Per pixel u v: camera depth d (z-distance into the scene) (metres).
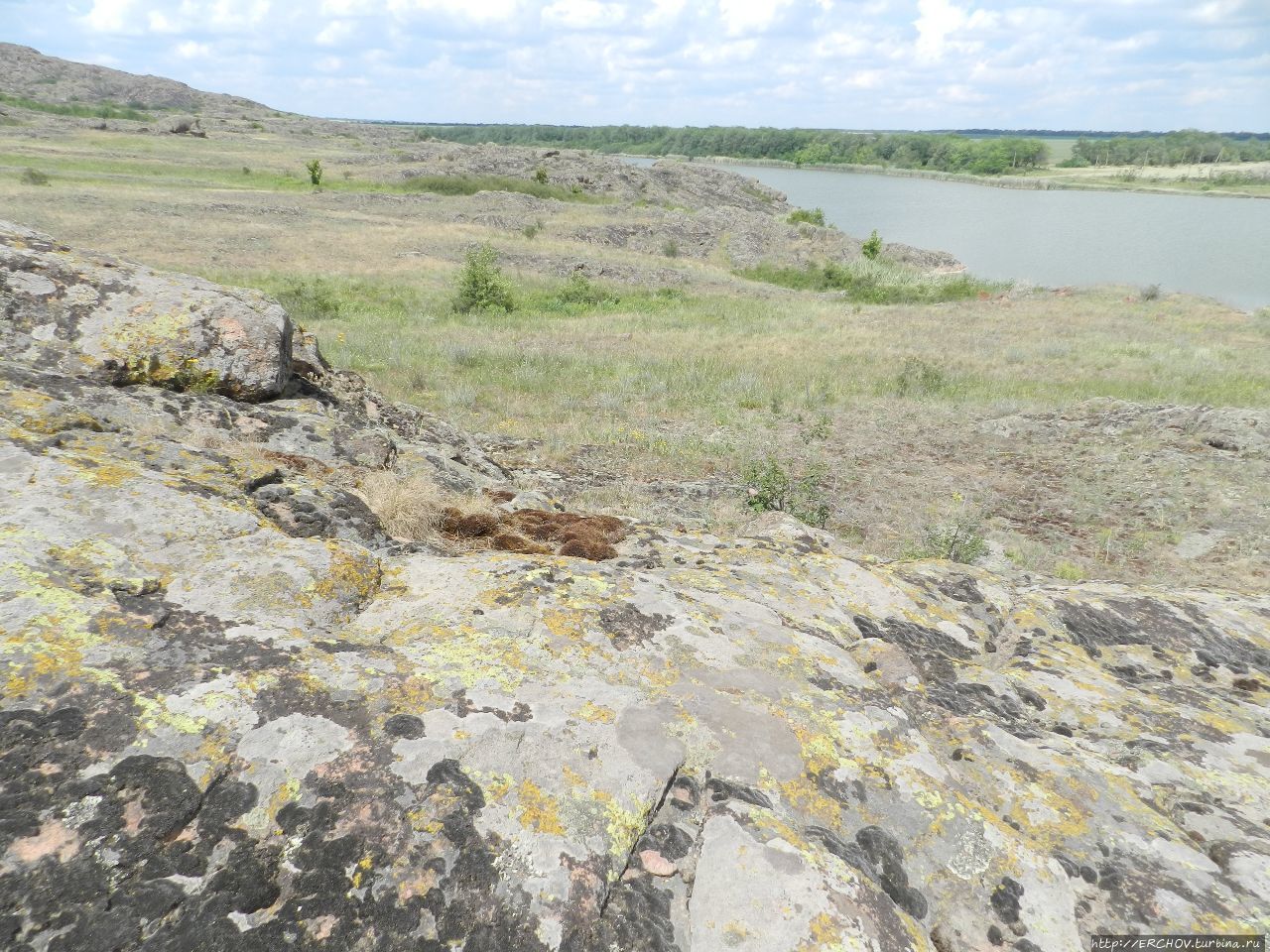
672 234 49.09
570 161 85.00
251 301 6.20
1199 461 11.75
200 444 4.52
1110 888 2.34
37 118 91.69
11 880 1.63
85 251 5.88
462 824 1.99
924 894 2.23
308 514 3.64
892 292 37.81
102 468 3.11
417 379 14.34
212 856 1.80
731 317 27.58
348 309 23.44
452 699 2.40
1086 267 51.62
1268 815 2.77
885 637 3.85
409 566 3.36
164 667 2.20
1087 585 5.06
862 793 2.47
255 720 2.11
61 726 1.94
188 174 57.62
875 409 14.86
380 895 1.81
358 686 2.34
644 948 1.88
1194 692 3.79
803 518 8.95
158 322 5.41
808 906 1.98
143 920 1.65
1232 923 2.22
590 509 7.73
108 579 2.49
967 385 17.14
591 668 2.74
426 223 43.69
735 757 2.48
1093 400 14.92
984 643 4.08
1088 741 3.22
